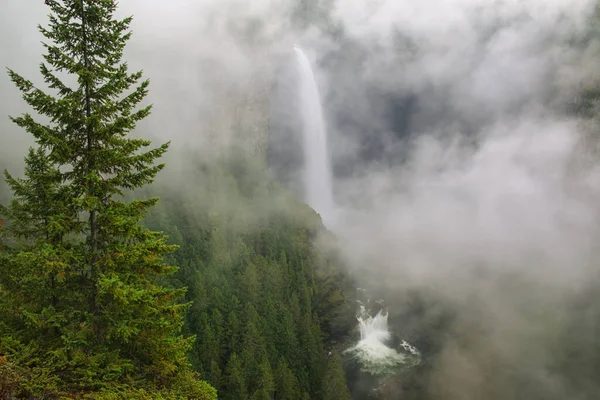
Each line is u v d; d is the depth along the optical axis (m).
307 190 188.00
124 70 12.23
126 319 12.12
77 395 10.64
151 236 12.65
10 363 10.43
